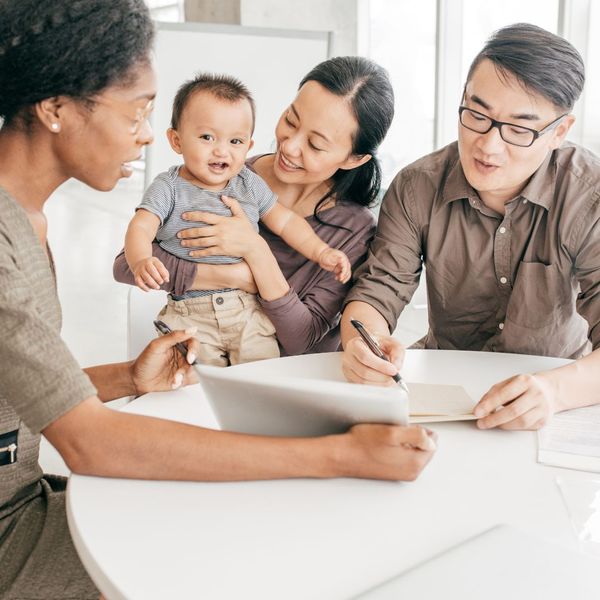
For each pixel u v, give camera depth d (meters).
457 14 4.40
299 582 0.76
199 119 1.60
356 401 0.88
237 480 0.93
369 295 1.62
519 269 1.57
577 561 0.75
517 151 1.38
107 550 0.80
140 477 0.93
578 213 1.47
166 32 3.13
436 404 1.16
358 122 1.62
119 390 1.23
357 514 0.88
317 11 4.67
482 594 0.70
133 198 6.73
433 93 4.71
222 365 1.71
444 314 1.73
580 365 1.22
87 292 4.04
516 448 1.06
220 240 1.60
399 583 0.72
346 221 1.76
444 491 0.94
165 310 1.73
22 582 0.97
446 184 1.59
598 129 3.95
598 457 1.04
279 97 3.22
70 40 0.91
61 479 1.21
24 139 0.99
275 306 1.63
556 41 1.33
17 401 0.90
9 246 0.94
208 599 0.73
